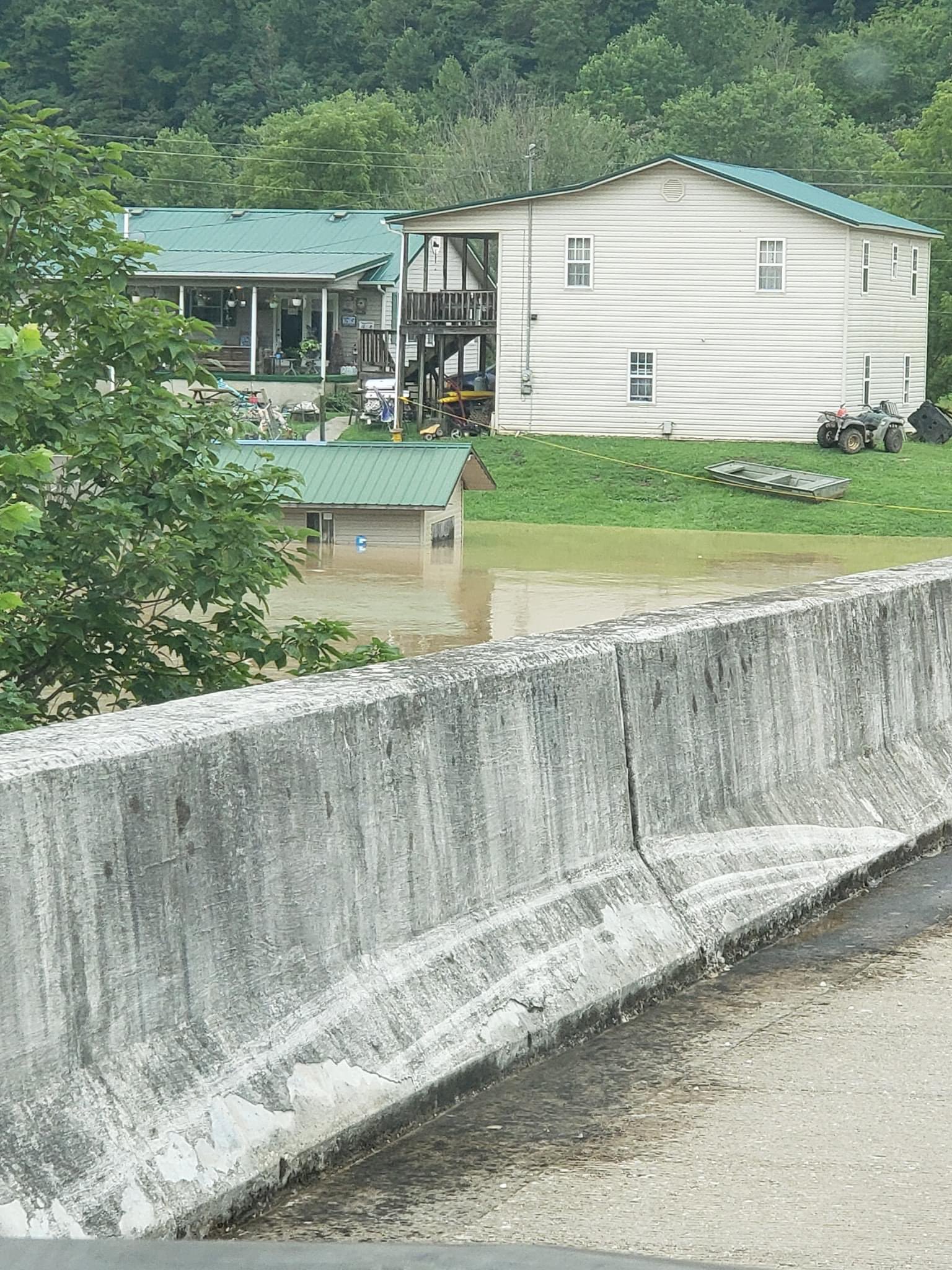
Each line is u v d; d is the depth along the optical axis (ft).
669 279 312.09
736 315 310.86
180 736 21.12
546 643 29.43
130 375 59.47
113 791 20.04
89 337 59.21
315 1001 22.65
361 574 205.67
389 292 383.45
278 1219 20.12
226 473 59.21
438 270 380.58
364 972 23.65
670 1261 14.25
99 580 56.13
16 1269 14.08
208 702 23.21
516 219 315.37
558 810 28.30
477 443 308.81
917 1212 20.24
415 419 339.98
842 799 36.99
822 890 34.22
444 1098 23.47
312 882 22.97
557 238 314.14
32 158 58.70
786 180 345.72
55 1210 17.93
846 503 274.98
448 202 611.88
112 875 19.94
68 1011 19.20
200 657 58.18
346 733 23.90
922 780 40.65
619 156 643.04
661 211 310.86
